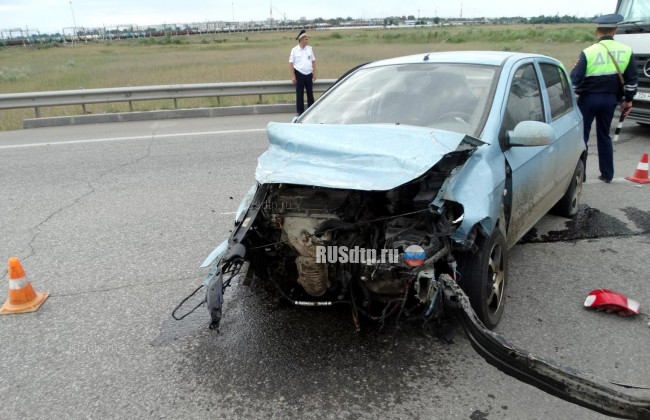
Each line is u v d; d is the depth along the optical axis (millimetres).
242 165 8102
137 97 13008
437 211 2838
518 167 3691
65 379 3176
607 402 2219
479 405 2816
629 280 4180
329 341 3406
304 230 3180
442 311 2996
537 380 2389
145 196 6758
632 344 3324
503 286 3605
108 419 2824
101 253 5035
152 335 3604
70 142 10289
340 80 4754
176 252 5000
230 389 3014
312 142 3281
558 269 4398
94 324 3781
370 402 2859
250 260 3445
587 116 6602
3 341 3609
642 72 8906
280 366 3189
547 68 4953
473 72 4066
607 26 6426
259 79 17250
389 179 2791
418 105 3891
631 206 5934
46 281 4488
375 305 3574
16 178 7801
